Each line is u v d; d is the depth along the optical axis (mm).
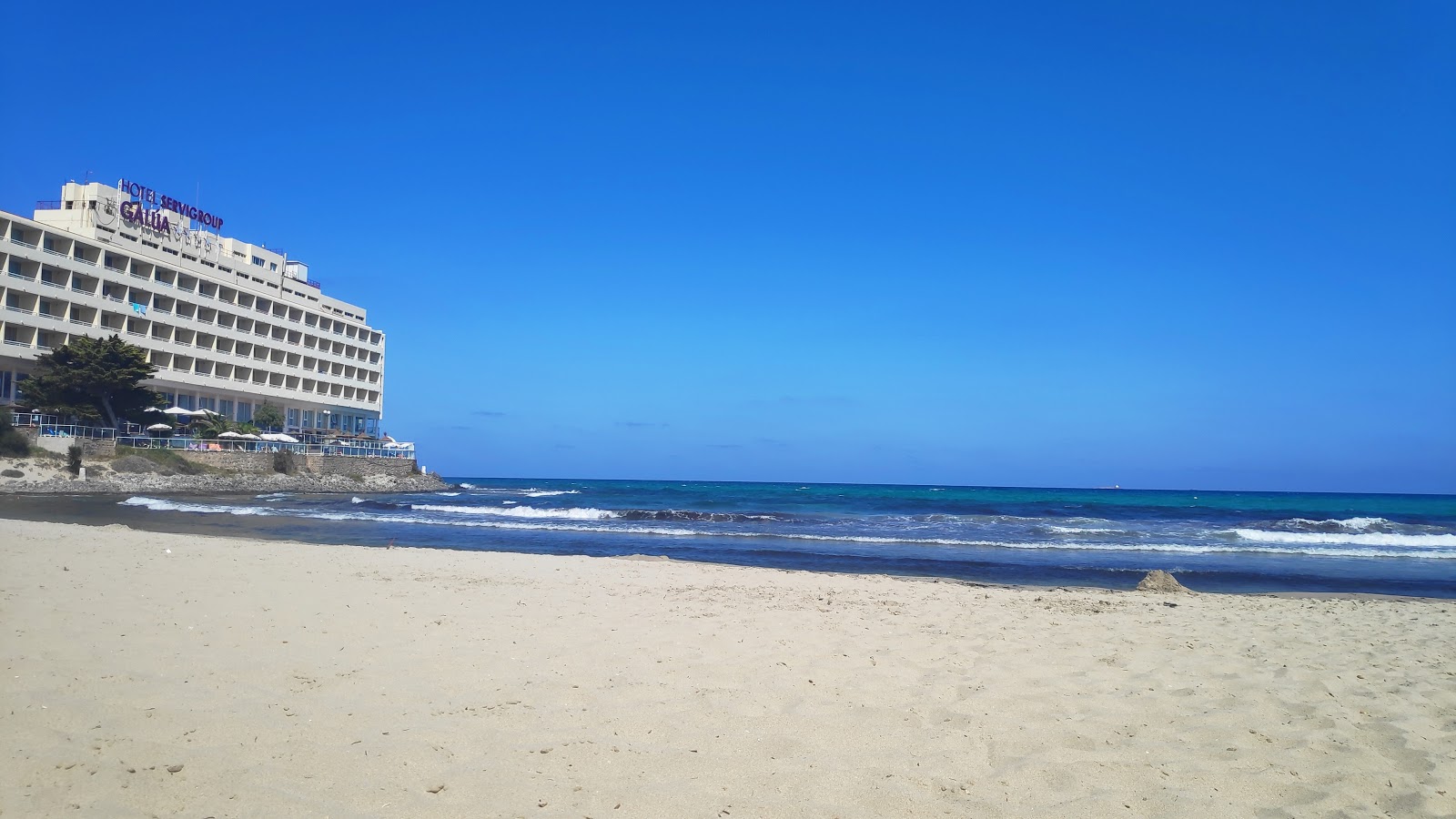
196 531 25594
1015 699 6418
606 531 30062
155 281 63531
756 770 4766
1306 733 5742
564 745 5043
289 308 79438
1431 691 6941
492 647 7605
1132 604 12414
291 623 8328
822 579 14883
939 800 4430
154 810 3928
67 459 47219
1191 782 4781
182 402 67062
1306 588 18297
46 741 4699
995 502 61750
